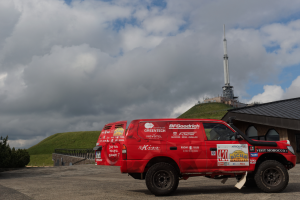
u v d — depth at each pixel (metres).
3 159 23.73
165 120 8.09
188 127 8.07
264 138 24.52
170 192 7.40
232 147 7.97
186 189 8.72
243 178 7.98
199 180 11.58
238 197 7.00
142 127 7.97
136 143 7.81
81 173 17.45
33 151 95.50
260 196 7.14
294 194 7.41
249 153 8.00
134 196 7.41
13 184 11.09
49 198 7.23
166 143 7.83
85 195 7.68
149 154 7.75
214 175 8.11
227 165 7.86
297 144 22.69
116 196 7.43
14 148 26.34
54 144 101.12
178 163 7.74
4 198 7.31
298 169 15.32
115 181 11.79
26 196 7.61
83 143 99.56
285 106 26.28
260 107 26.98
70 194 7.91
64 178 14.08
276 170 7.82
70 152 49.16
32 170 19.95
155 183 7.47
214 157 7.86
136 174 8.30
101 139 9.73
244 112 24.88
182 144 7.85
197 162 7.78
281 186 7.70
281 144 8.26
